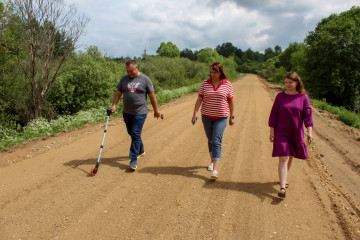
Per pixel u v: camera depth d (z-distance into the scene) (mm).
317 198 4141
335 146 7844
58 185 4367
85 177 4684
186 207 3779
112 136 7391
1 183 4430
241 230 3279
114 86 12914
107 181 4547
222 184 4523
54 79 10617
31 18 9508
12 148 6535
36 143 6922
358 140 8828
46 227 3258
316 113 14156
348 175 5727
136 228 3281
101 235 3135
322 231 3309
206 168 5227
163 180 4637
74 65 12305
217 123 4598
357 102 25125
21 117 10805
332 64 25656
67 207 3719
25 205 3746
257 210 3734
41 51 10016
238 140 7230
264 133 8023
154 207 3766
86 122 9625
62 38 10359
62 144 6633
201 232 3223
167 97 17125
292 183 4625
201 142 6996
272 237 3156
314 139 8609
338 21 25688
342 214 3703
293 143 4027
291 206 3871
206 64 44656
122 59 17562
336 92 27047
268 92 25000
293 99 3980
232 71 70812
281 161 4055
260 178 4801
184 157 5828
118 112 11500
